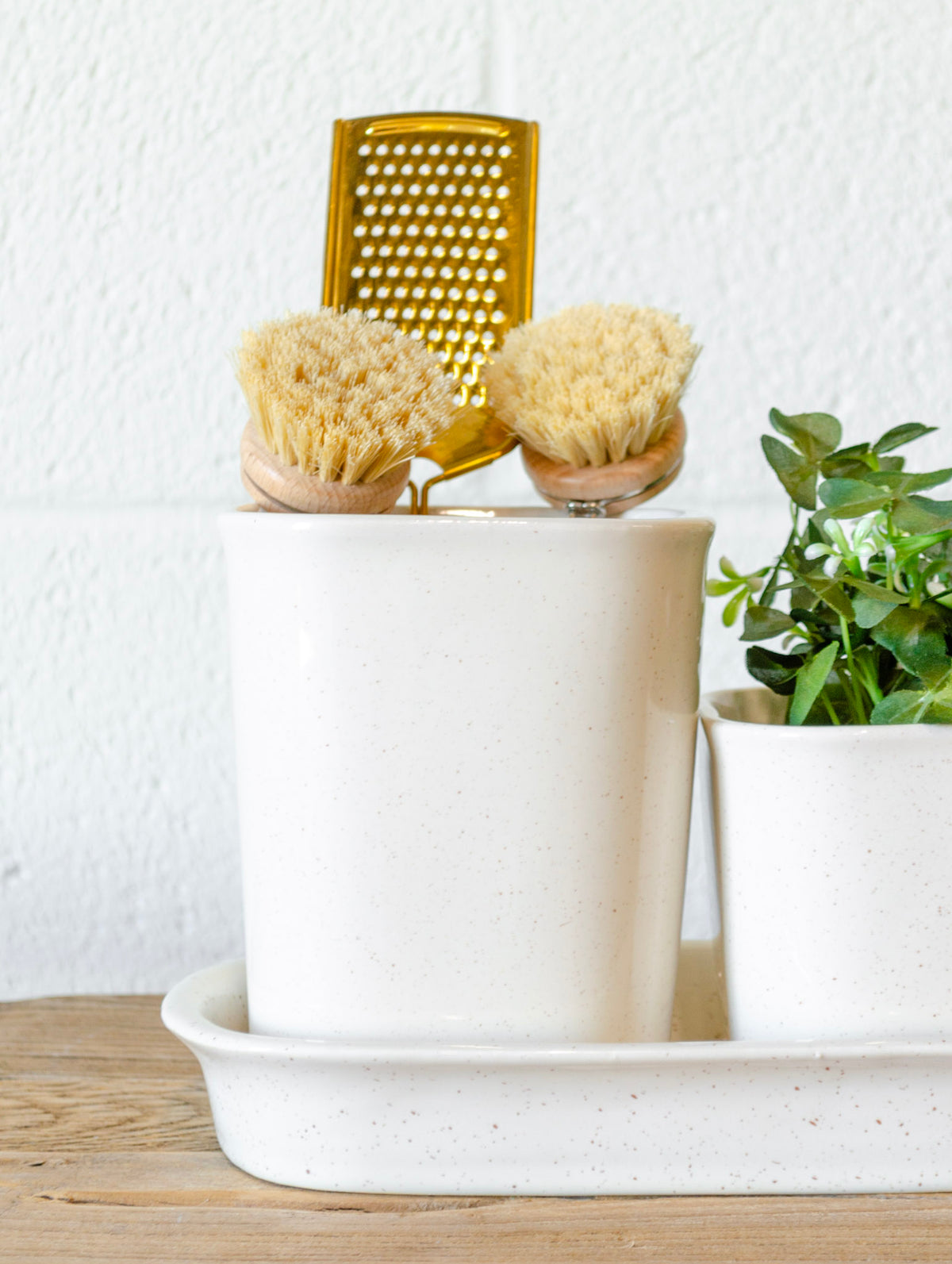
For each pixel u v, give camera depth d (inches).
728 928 35.2
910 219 43.5
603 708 34.5
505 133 37.6
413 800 34.5
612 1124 34.3
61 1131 36.1
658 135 43.6
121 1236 33.6
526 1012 34.7
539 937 34.6
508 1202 34.3
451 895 34.6
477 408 36.8
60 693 44.2
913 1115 34.3
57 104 43.8
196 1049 34.8
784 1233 33.6
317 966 34.7
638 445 35.9
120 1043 39.1
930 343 43.7
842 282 43.6
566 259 43.8
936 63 43.3
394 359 34.9
